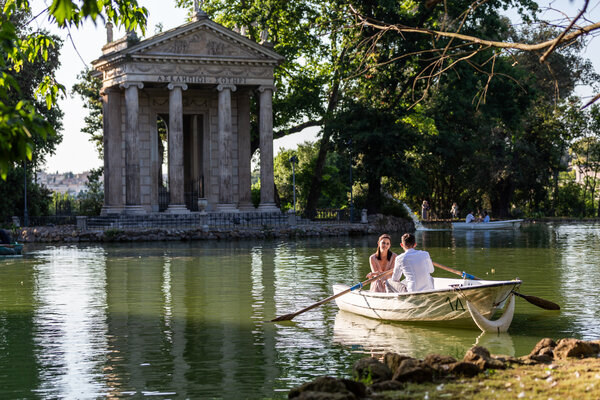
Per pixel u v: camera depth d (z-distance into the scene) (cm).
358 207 7988
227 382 1159
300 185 8912
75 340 1511
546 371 955
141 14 1314
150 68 5878
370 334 1542
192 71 5984
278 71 6856
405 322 1669
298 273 2747
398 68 5184
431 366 987
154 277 2658
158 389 1122
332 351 1377
